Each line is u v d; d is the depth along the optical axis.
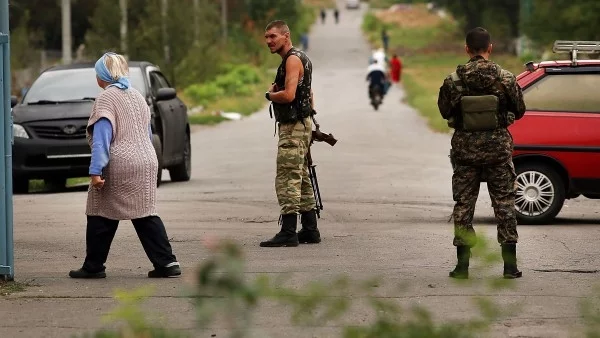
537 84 31.02
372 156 56.06
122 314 11.27
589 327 14.31
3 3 19.98
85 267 21.53
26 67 99.12
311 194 26.34
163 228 21.59
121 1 97.44
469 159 21.16
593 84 30.88
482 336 15.80
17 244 26.84
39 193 42.59
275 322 16.73
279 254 24.52
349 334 11.69
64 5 86.06
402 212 33.25
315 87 146.50
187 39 103.81
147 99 41.53
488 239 12.32
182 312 17.72
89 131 21.20
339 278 13.59
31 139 41.06
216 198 37.31
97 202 21.34
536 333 16.14
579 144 30.53
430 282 20.55
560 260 23.64
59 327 17.00
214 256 10.71
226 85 134.12
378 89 103.94
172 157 43.38
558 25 126.31
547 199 30.75
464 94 21.17
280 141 25.75
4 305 18.73
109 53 21.34
